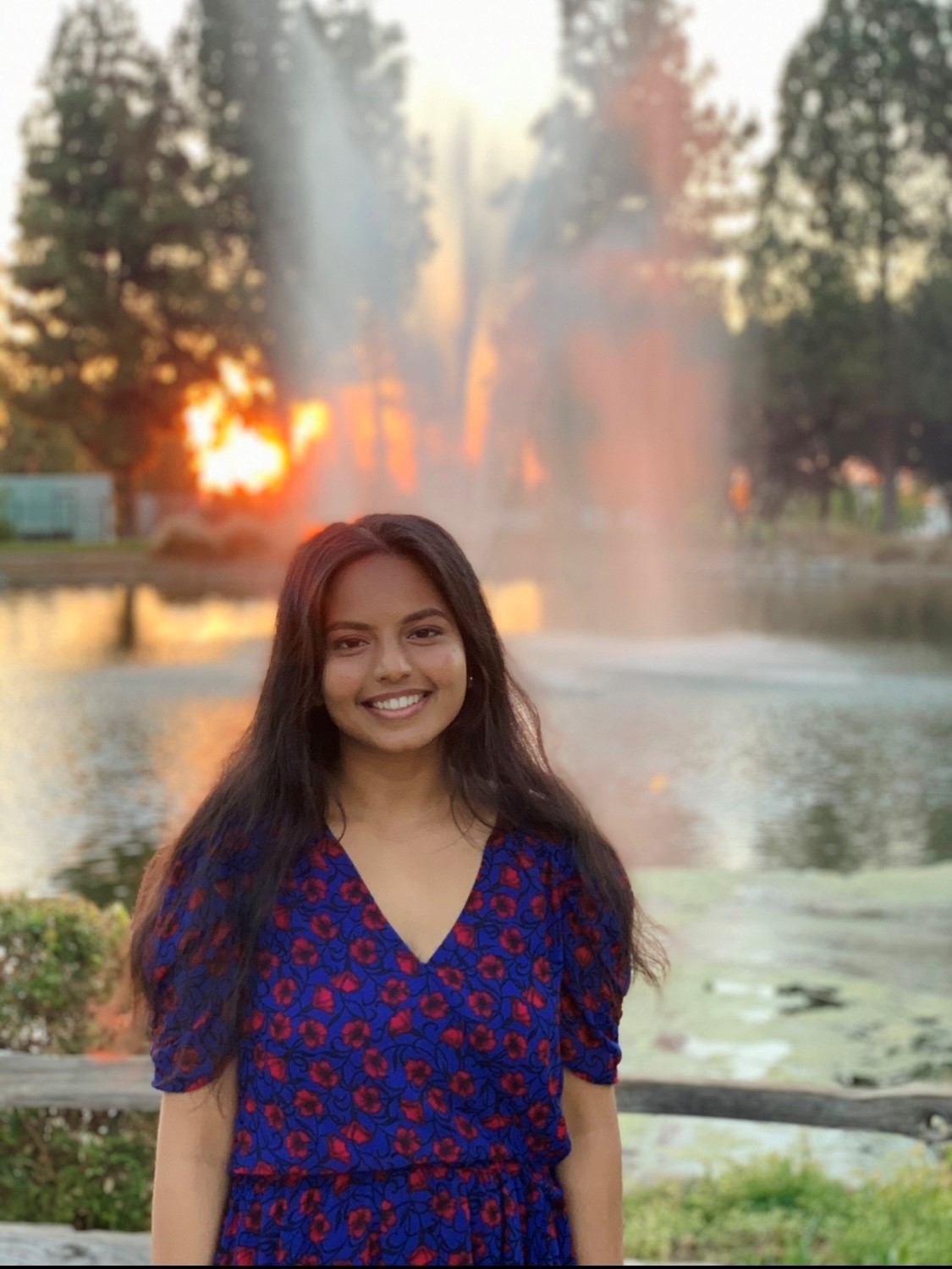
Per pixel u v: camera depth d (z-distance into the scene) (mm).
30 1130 3648
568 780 1946
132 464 55688
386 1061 1643
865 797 12289
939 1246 3754
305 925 1688
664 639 24875
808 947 7309
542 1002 1704
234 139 50062
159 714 16469
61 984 3705
